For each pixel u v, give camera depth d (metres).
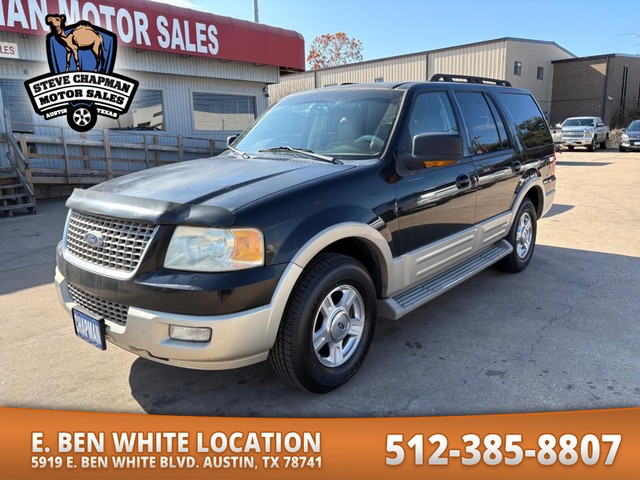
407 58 35.06
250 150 3.93
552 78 38.16
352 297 3.07
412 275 3.52
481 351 3.59
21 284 5.27
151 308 2.47
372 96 3.85
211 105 15.11
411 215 3.44
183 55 13.58
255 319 2.50
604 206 9.58
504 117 4.92
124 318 2.61
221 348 2.45
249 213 2.53
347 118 3.74
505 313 4.29
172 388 3.15
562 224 8.02
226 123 15.59
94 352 3.66
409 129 3.57
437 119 3.96
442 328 4.00
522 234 5.35
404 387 3.11
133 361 3.51
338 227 2.83
